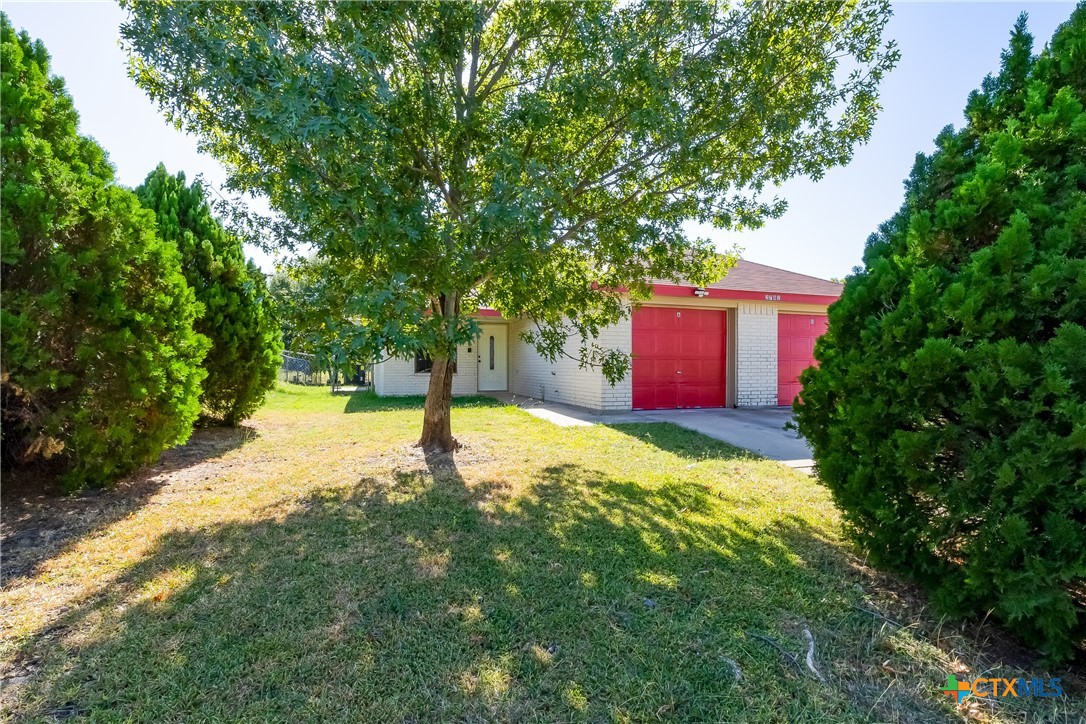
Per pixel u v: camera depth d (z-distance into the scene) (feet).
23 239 11.63
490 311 45.03
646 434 23.89
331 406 35.76
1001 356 6.41
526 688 6.20
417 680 6.31
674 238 17.25
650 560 9.91
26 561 9.69
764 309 35.53
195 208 22.86
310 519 12.03
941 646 7.25
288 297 13.99
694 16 13.73
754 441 22.29
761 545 10.73
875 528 8.52
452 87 14.64
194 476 16.07
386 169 12.05
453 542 10.70
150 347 13.98
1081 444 5.73
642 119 13.28
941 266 8.02
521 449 20.36
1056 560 6.06
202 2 11.25
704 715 5.82
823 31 14.83
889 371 8.00
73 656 6.75
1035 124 7.44
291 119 9.34
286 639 7.12
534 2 13.89
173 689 6.11
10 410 12.68
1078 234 6.31
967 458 6.92
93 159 14.11
